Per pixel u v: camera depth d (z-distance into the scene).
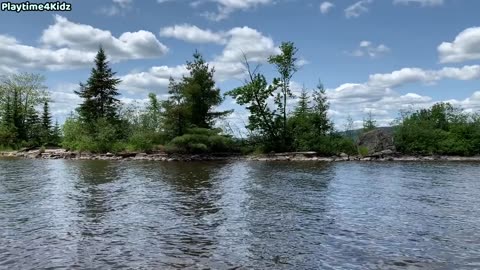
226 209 18.55
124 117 75.31
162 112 60.41
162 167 41.44
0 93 86.31
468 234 14.09
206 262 11.03
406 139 61.59
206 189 24.95
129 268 10.49
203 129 57.09
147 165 44.09
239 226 15.26
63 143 67.25
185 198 21.52
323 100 63.78
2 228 14.65
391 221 16.11
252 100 60.28
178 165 44.44
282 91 60.81
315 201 20.80
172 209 18.47
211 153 58.69
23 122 83.69
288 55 59.34
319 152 58.34
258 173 35.34
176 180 29.66
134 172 35.59
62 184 26.80
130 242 12.95
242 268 10.58
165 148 56.19
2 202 19.92
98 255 11.57
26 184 26.67
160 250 12.11
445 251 12.12
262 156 56.84
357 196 22.45
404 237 13.69
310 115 63.09
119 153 57.28
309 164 46.91
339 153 57.84
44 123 89.94
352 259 11.36
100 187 25.50
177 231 14.45
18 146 74.00
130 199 21.06
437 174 34.97
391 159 56.00
